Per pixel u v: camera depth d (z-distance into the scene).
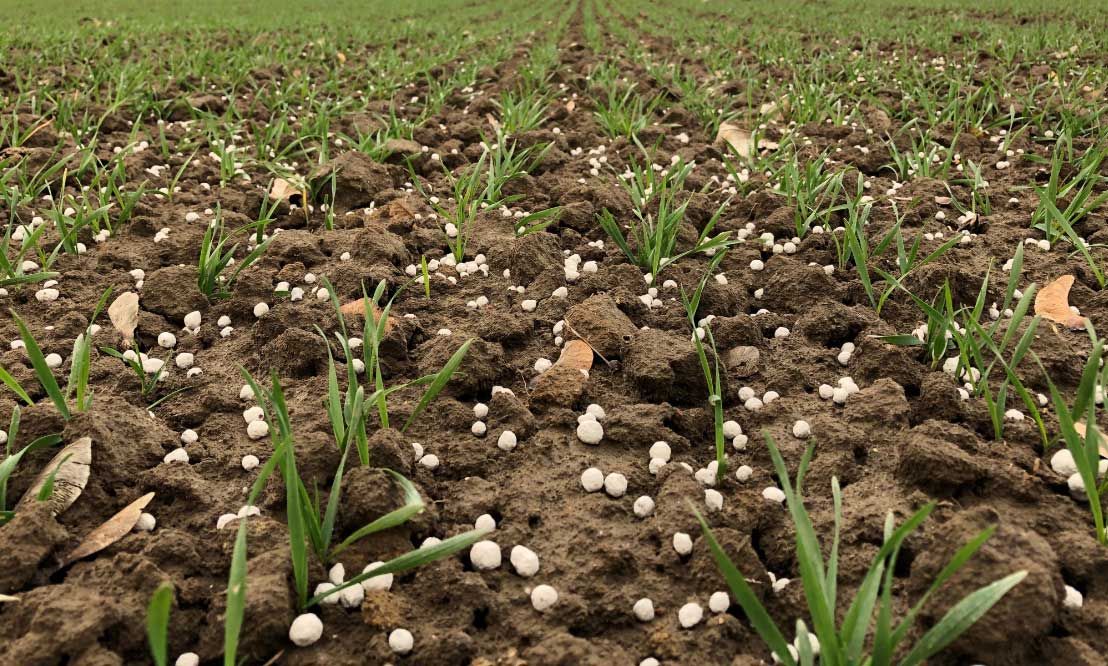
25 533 0.27
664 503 0.30
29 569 0.27
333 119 0.84
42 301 0.44
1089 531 0.29
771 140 0.75
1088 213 0.52
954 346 0.39
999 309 0.42
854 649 0.23
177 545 0.28
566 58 1.32
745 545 0.28
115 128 0.78
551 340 0.42
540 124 0.83
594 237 0.53
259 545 0.28
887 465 0.32
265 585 0.26
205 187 0.62
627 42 1.51
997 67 1.05
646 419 0.34
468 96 0.97
